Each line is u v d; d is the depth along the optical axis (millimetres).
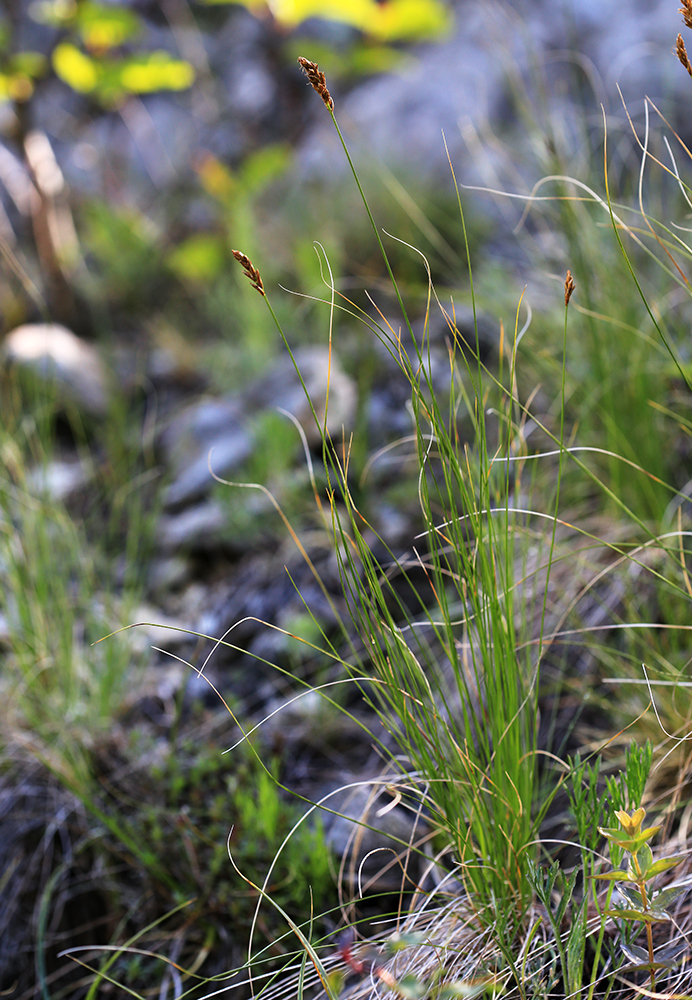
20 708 1106
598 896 964
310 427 1538
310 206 2279
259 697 1116
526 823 957
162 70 2113
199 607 1304
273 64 2367
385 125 2783
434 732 958
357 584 954
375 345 1705
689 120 2014
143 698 1123
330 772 1067
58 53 2061
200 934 1017
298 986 945
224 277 2238
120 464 1602
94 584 1305
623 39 2605
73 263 2232
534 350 1214
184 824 1028
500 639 955
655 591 1081
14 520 1235
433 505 1286
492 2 2742
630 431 1111
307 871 1010
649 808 990
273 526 1400
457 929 964
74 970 1026
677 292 1196
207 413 1708
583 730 1049
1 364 1629
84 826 1054
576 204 1208
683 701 1026
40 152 2064
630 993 938
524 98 1533
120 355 2080
